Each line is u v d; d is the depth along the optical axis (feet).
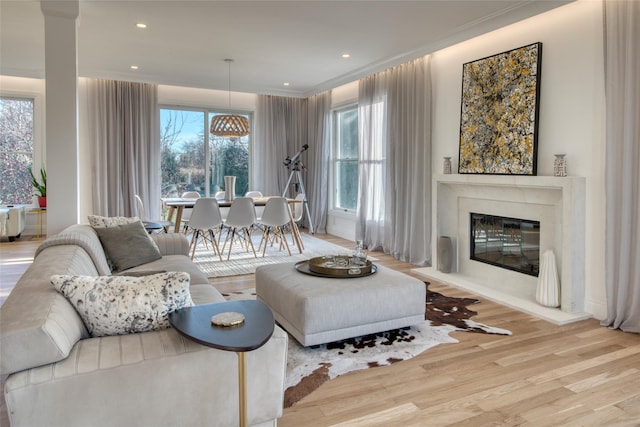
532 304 12.92
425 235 18.42
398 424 7.01
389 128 20.42
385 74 20.98
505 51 14.67
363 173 22.82
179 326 5.34
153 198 25.35
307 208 27.07
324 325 9.59
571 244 11.94
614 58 10.87
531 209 13.48
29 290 5.81
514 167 14.03
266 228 21.09
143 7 13.76
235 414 5.96
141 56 19.80
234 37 16.87
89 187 24.32
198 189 27.84
